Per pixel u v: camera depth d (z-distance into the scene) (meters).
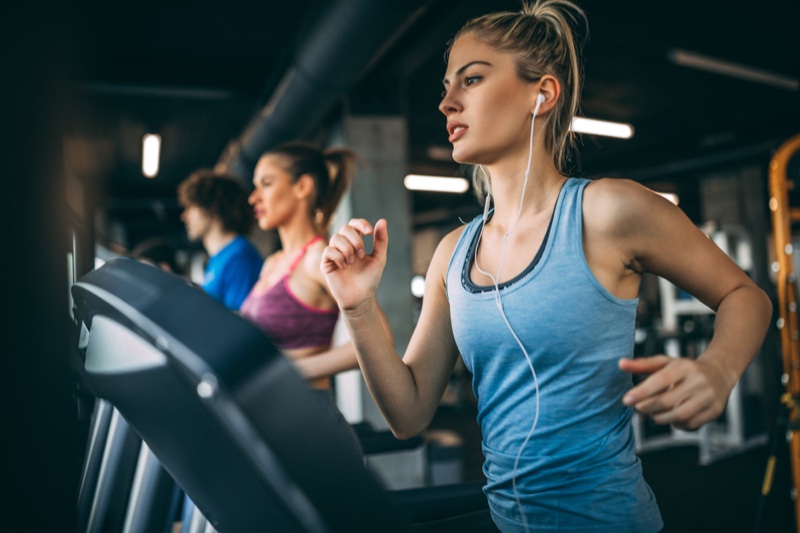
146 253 3.51
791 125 7.27
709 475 4.74
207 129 6.79
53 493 0.53
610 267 0.79
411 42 4.06
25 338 0.52
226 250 2.43
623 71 5.90
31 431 0.52
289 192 1.85
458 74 0.86
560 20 0.91
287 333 1.75
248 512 0.49
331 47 3.37
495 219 0.89
